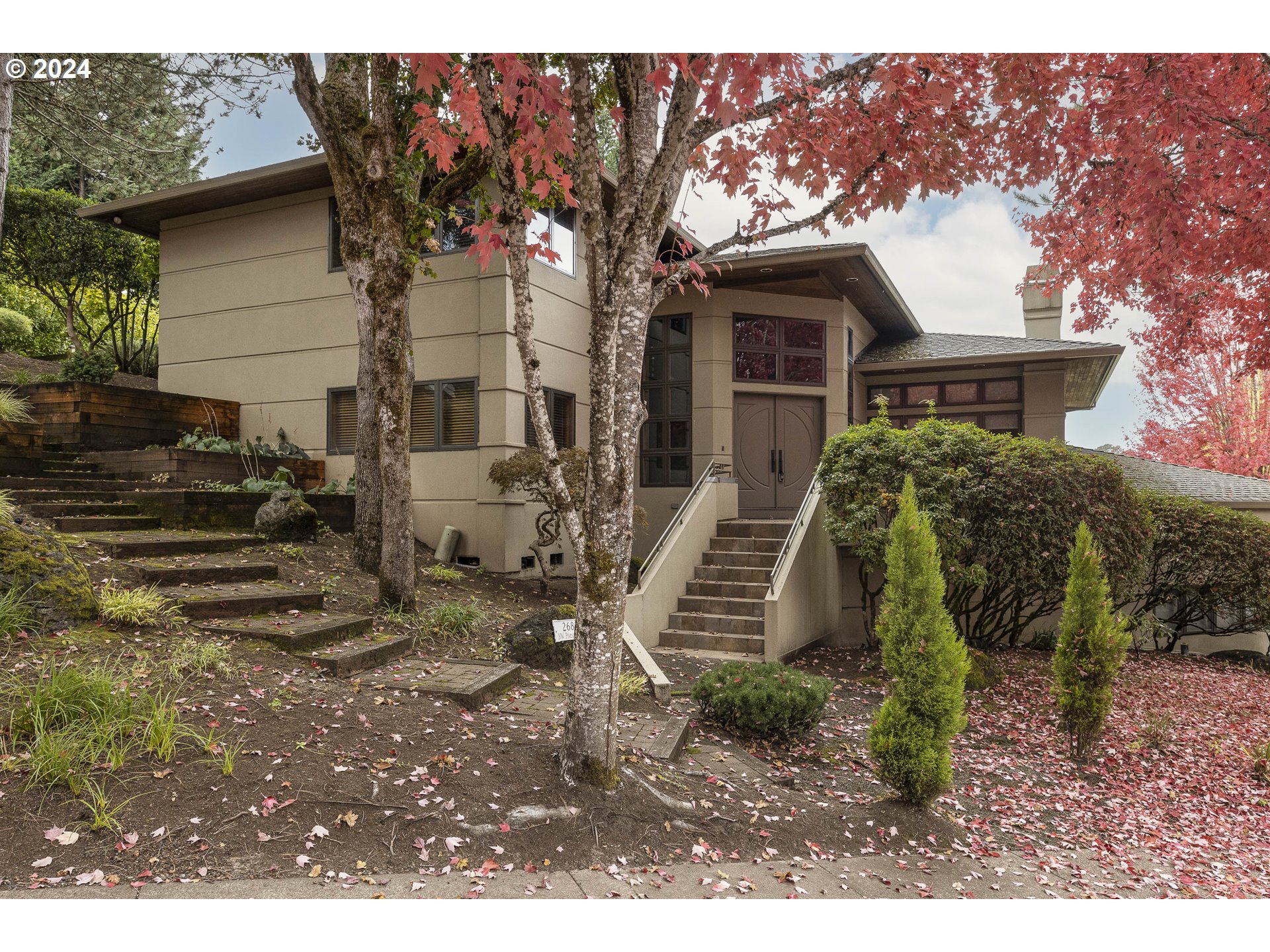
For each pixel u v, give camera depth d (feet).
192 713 14.48
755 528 39.27
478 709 18.83
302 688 17.25
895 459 32.58
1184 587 38.24
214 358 44.88
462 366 39.04
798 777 19.08
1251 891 15.72
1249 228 21.83
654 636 32.94
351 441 41.06
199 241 45.47
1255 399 70.18
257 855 11.00
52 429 38.06
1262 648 41.57
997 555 31.81
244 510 33.47
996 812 19.02
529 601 33.94
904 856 15.06
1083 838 18.01
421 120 19.03
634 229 14.21
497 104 14.94
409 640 23.29
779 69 13.14
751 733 21.45
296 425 42.47
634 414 14.79
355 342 40.96
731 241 16.28
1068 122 19.12
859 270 42.37
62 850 10.46
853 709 26.02
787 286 44.73
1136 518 32.81
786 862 13.67
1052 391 49.16
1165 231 20.90
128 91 39.83
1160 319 28.55
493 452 37.86
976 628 37.63
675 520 36.88
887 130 17.97
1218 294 26.81
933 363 49.34
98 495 31.48
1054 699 29.14
